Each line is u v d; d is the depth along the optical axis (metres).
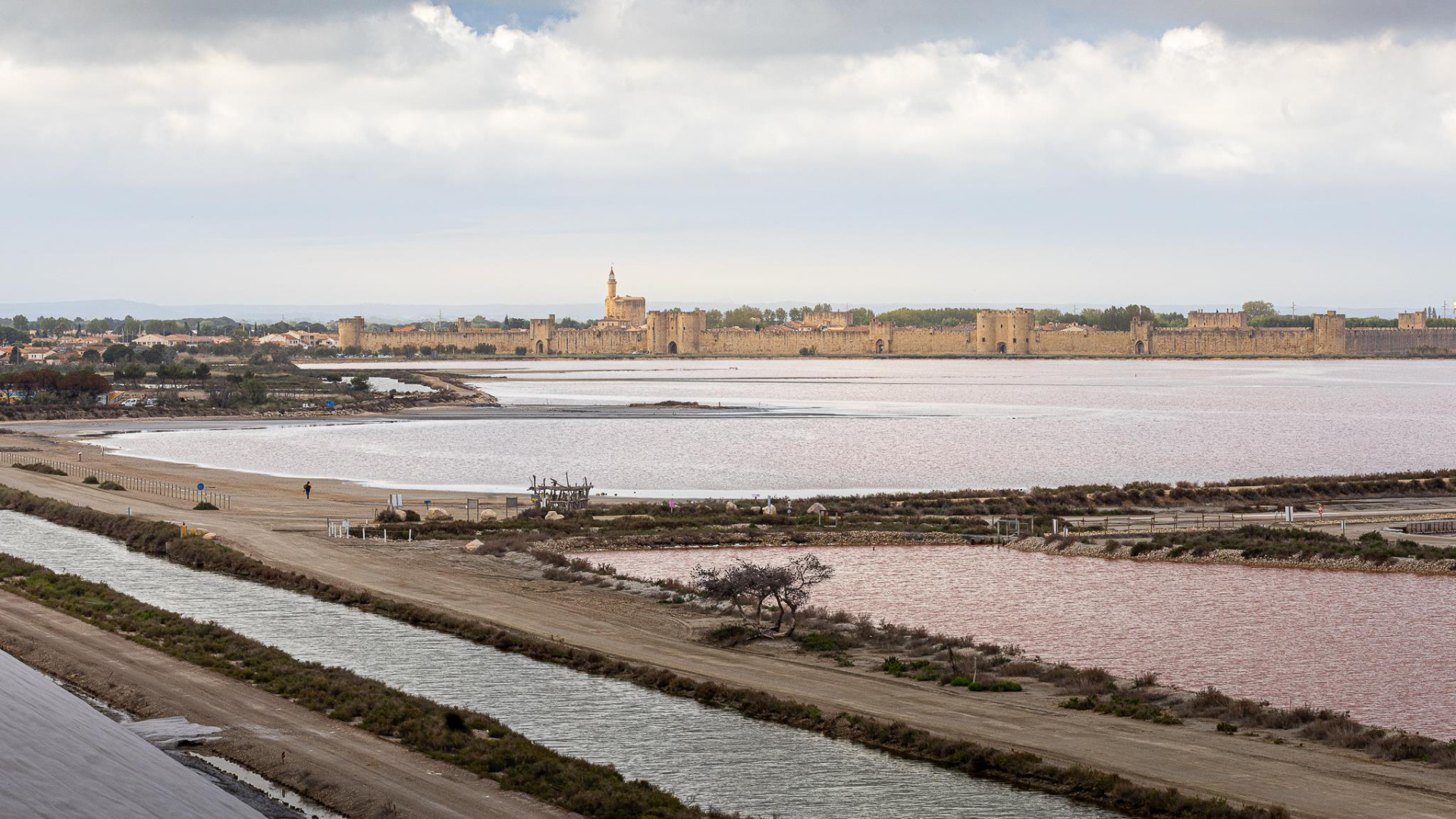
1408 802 31.80
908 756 37.06
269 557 73.44
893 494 112.12
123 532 82.88
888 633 53.53
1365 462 155.25
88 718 14.66
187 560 73.06
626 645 51.12
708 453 161.62
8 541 81.38
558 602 60.59
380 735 37.78
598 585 65.31
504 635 52.06
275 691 42.53
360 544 79.38
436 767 34.72
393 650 50.97
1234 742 37.62
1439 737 39.81
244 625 55.72
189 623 52.66
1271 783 33.53
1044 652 52.81
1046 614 61.31
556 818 30.86
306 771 33.66
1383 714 42.81
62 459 134.38
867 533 87.56
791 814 32.09
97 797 11.78
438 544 80.56
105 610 56.22
